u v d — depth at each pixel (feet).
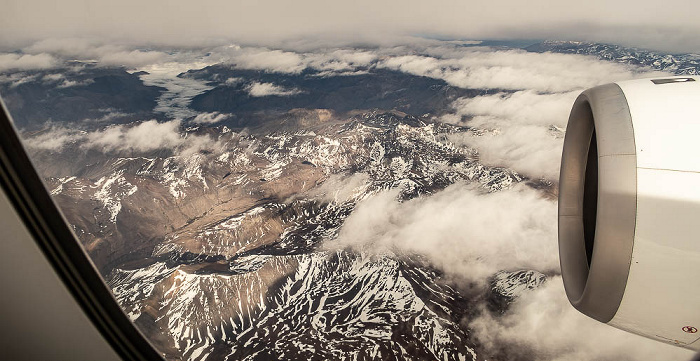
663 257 9.95
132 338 7.00
